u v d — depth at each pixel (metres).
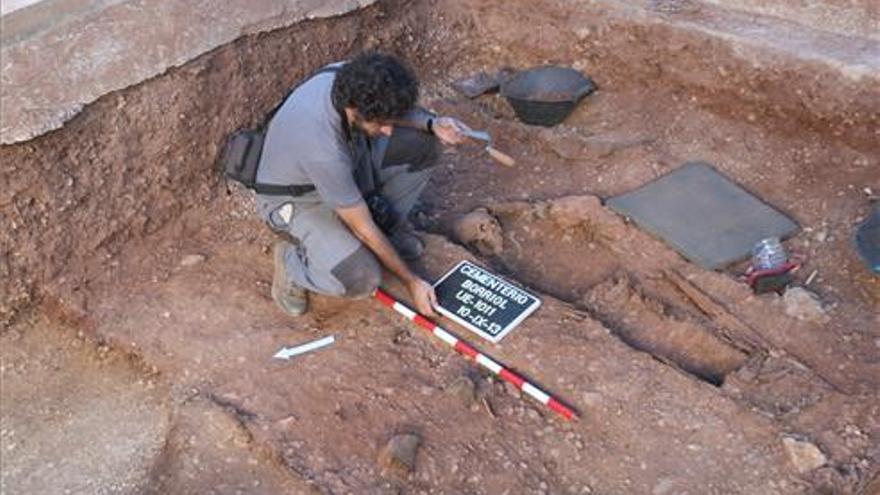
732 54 4.32
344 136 3.24
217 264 3.90
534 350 3.44
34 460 3.31
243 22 4.06
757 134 4.34
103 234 3.85
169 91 3.89
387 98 3.04
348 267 3.40
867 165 4.12
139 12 3.71
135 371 3.57
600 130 4.53
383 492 3.07
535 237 4.05
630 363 3.38
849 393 3.29
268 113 4.30
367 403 3.32
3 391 3.53
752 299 3.64
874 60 4.07
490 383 3.38
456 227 3.99
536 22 4.86
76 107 3.62
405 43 4.86
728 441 3.16
